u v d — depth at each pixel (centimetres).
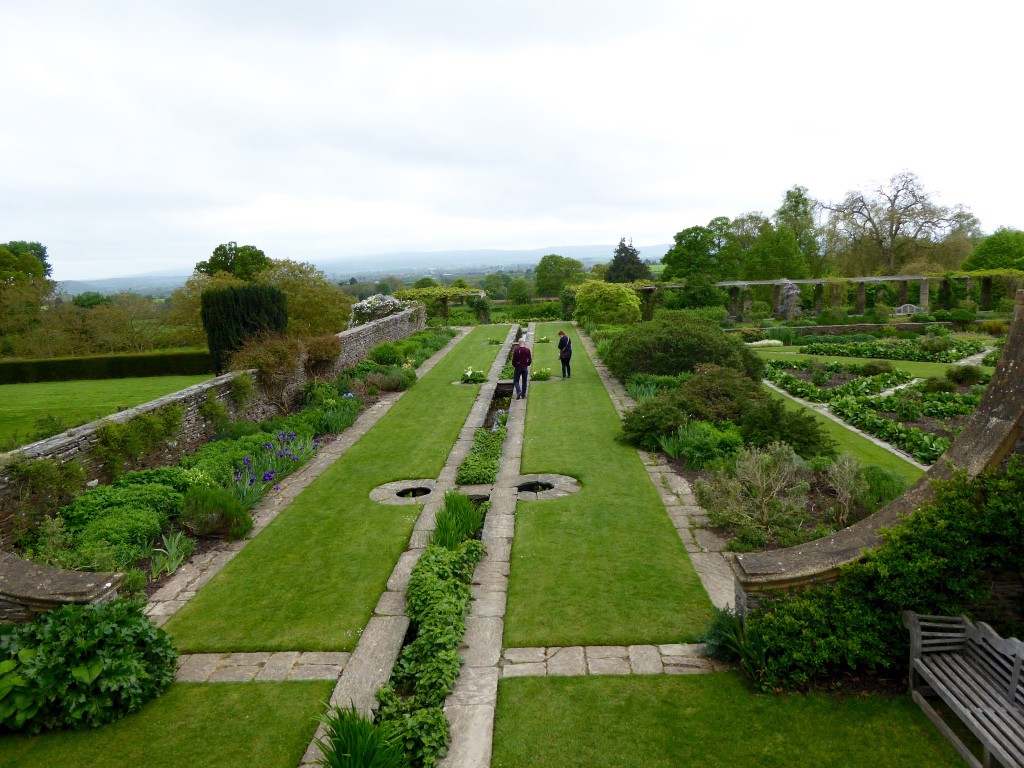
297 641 548
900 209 4150
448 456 1095
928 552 425
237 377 1237
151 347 2942
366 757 370
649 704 449
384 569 680
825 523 723
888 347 2480
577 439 1155
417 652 510
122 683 451
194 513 752
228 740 430
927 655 432
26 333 2938
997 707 371
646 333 1648
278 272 2762
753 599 474
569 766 396
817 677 463
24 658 452
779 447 808
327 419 1282
